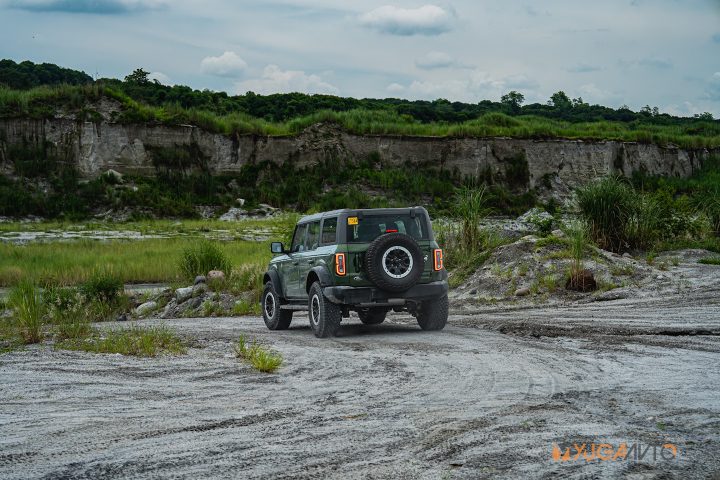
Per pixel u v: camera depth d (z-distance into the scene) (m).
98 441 5.59
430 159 63.53
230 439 5.59
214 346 11.06
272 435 5.70
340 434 5.68
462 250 20.91
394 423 5.99
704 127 81.25
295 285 12.92
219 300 18.86
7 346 11.30
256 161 61.84
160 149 59.38
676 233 22.59
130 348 10.44
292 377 8.27
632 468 4.73
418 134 64.75
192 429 5.93
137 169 58.38
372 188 60.34
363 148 63.72
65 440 5.64
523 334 11.34
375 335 11.81
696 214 24.58
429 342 10.73
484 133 63.94
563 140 64.38
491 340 10.71
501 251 18.92
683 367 8.17
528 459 4.93
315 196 59.12
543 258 17.92
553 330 11.24
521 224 29.00
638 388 7.15
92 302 18.56
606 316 12.81
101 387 7.79
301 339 11.74
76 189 54.84
